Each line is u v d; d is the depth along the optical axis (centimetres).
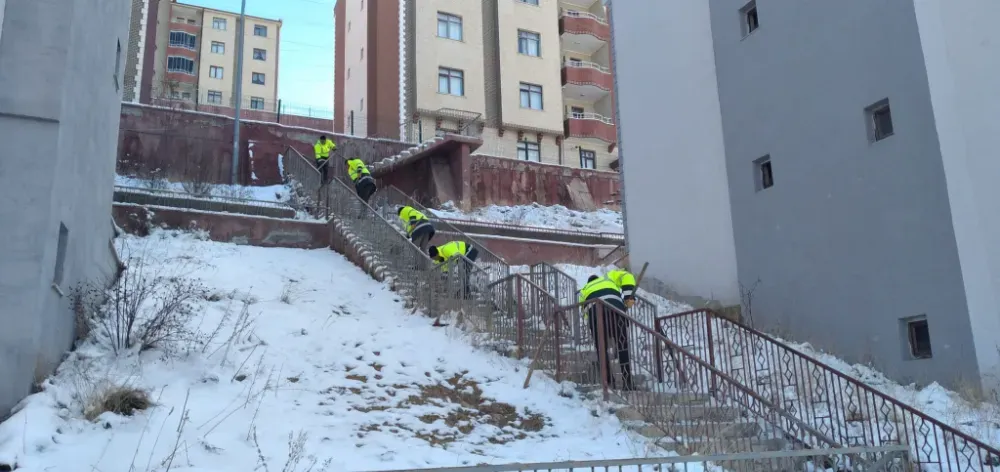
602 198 3009
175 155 2330
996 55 1147
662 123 1847
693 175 1725
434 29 3569
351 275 1519
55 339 795
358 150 2594
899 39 1237
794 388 1073
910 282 1184
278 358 972
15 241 725
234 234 1691
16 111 750
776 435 856
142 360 862
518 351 1101
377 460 720
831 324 1323
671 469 696
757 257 1507
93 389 738
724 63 1641
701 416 874
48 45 778
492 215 2473
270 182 2442
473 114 3538
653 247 1833
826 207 1355
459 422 876
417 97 3428
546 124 3716
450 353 1094
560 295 1364
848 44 1334
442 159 2666
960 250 1113
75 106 843
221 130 2428
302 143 2531
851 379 871
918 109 1195
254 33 6328
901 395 1089
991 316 1102
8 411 686
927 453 838
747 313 1508
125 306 907
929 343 1161
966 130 1175
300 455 698
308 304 1252
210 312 1086
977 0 1183
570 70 3847
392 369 1008
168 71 5834
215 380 851
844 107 1331
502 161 2811
